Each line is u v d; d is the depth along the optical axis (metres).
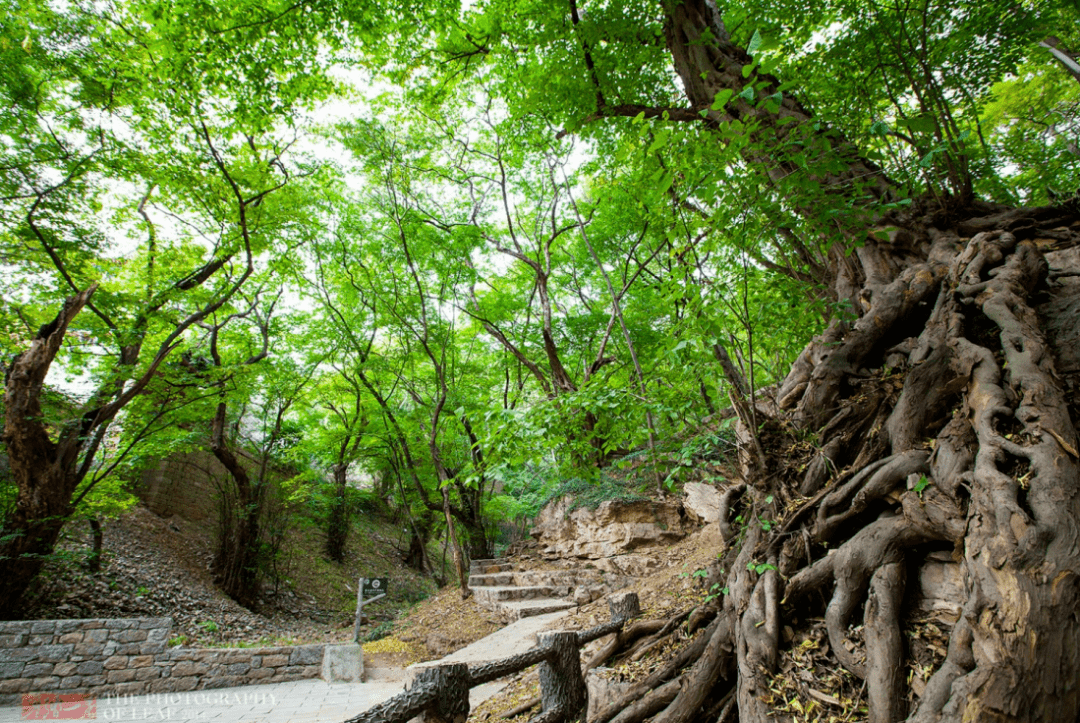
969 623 2.20
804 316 4.04
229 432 15.90
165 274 10.26
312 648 7.93
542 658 3.54
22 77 8.04
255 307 12.70
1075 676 1.93
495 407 4.66
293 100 7.60
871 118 5.15
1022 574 2.12
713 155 3.19
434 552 21.20
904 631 2.62
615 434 5.36
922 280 4.03
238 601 11.86
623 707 3.46
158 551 12.12
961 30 5.41
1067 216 4.32
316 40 7.00
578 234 12.34
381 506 22.20
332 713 5.88
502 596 9.06
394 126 11.86
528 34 6.89
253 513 12.76
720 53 5.83
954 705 2.03
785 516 3.45
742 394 3.88
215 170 9.56
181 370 10.23
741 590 3.34
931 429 3.23
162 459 13.89
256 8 6.33
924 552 2.83
